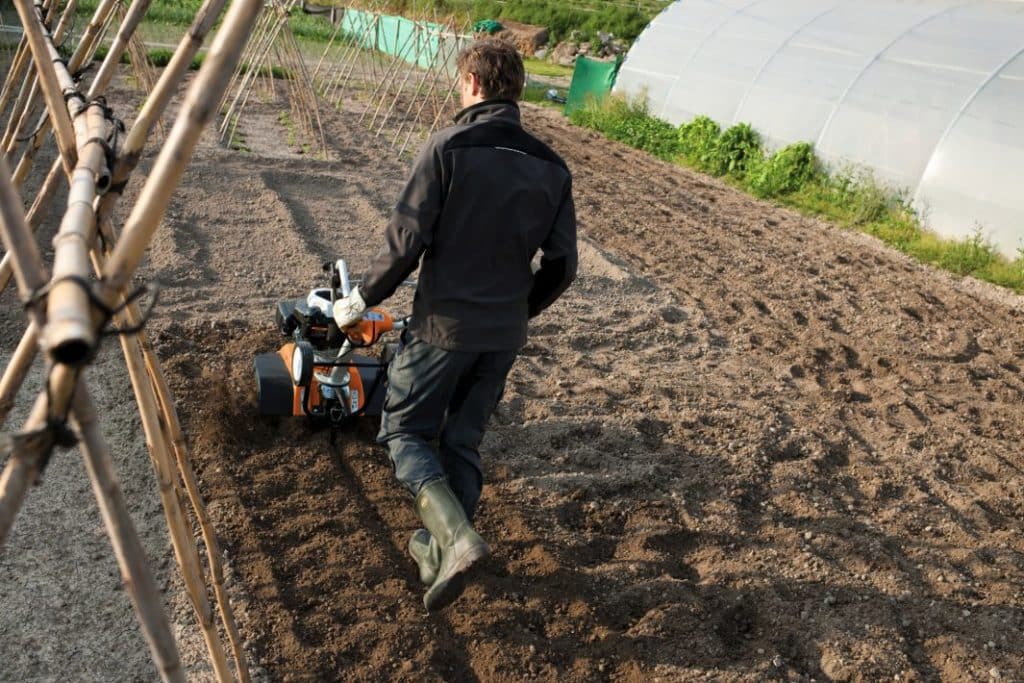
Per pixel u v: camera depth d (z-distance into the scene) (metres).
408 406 3.17
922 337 7.36
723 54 15.66
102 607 3.30
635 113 17.02
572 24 32.97
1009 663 3.42
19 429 4.40
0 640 3.08
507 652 3.24
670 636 3.41
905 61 12.52
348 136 13.27
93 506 3.85
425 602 2.98
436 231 3.03
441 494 2.99
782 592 3.72
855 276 8.98
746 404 5.59
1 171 1.38
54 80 2.17
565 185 3.18
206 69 1.47
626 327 6.69
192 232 7.51
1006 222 10.26
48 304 1.31
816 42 14.19
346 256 7.57
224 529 3.72
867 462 4.98
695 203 11.73
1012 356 7.16
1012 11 13.16
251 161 10.18
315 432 4.55
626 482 4.42
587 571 3.75
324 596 3.43
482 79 3.08
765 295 7.99
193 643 3.14
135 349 2.11
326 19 30.27
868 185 11.87
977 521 4.48
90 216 1.62
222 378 4.96
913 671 3.30
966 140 10.95
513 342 3.15
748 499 4.45
